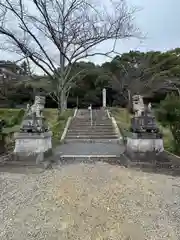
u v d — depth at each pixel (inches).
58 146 424.5
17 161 262.2
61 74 676.1
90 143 470.9
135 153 262.4
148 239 122.9
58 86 687.1
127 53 1147.9
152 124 273.6
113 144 456.8
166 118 353.7
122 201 162.1
